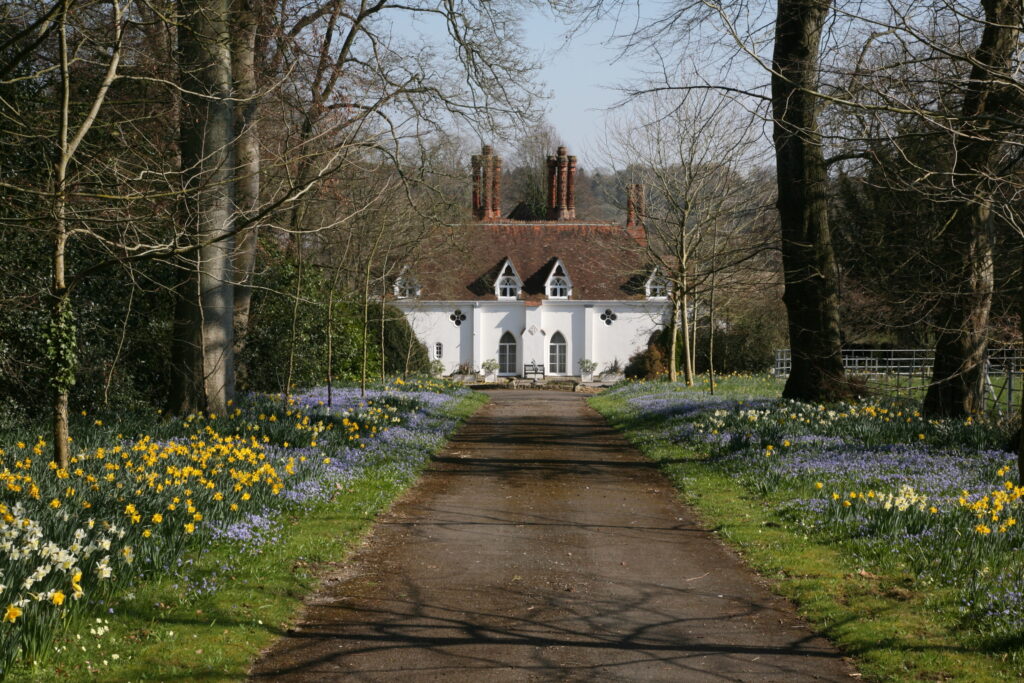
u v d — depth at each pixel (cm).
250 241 2358
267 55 2130
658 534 1153
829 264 2245
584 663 702
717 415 1978
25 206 1391
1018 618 728
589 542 1108
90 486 1028
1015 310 2081
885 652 704
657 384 3847
